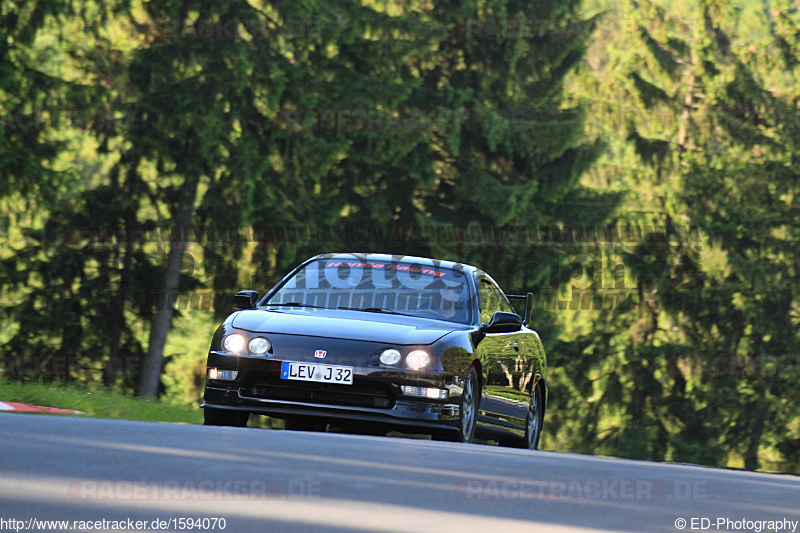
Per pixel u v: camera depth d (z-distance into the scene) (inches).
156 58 3572.8
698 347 4500.5
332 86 3774.6
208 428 652.7
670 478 545.0
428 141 3833.7
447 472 497.4
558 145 3981.3
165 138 3587.6
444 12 4062.5
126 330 3659.0
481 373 1170.0
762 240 4640.8
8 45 3531.0
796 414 4525.1
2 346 3597.4
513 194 3882.9
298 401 1068.5
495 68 4109.3
